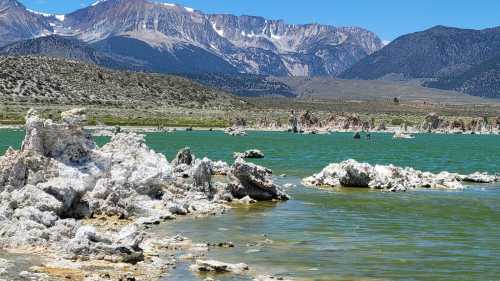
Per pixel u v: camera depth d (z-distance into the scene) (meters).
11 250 28.97
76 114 43.81
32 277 24.34
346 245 33.16
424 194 56.53
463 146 175.75
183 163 69.31
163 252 30.27
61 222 33.62
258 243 33.22
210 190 51.28
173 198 45.94
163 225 38.41
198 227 37.88
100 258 27.95
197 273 26.34
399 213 44.81
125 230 31.03
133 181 46.41
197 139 172.50
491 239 35.31
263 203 49.56
